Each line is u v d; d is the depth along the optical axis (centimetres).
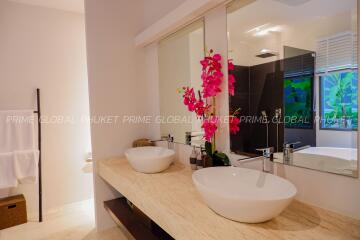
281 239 79
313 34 102
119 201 216
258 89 127
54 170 267
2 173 220
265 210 81
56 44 263
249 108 133
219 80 147
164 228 106
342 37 92
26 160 228
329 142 98
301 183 109
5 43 237
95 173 214
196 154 161
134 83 231
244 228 86
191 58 175
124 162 203
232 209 86
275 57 118
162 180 150
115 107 222
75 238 210
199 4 139
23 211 236
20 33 244
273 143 121
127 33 227
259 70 126
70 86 273
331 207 98
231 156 145
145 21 235
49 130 263
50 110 262
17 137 226
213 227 87
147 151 205
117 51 221
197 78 169
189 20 161
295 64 109
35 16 251
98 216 218
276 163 120
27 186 252
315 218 93
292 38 110
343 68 92
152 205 116
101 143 216
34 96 253
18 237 212
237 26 137
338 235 81
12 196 243
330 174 98
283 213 98
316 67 101
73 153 278
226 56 145
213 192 87
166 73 205
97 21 211
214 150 150
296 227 87
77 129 279
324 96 99
